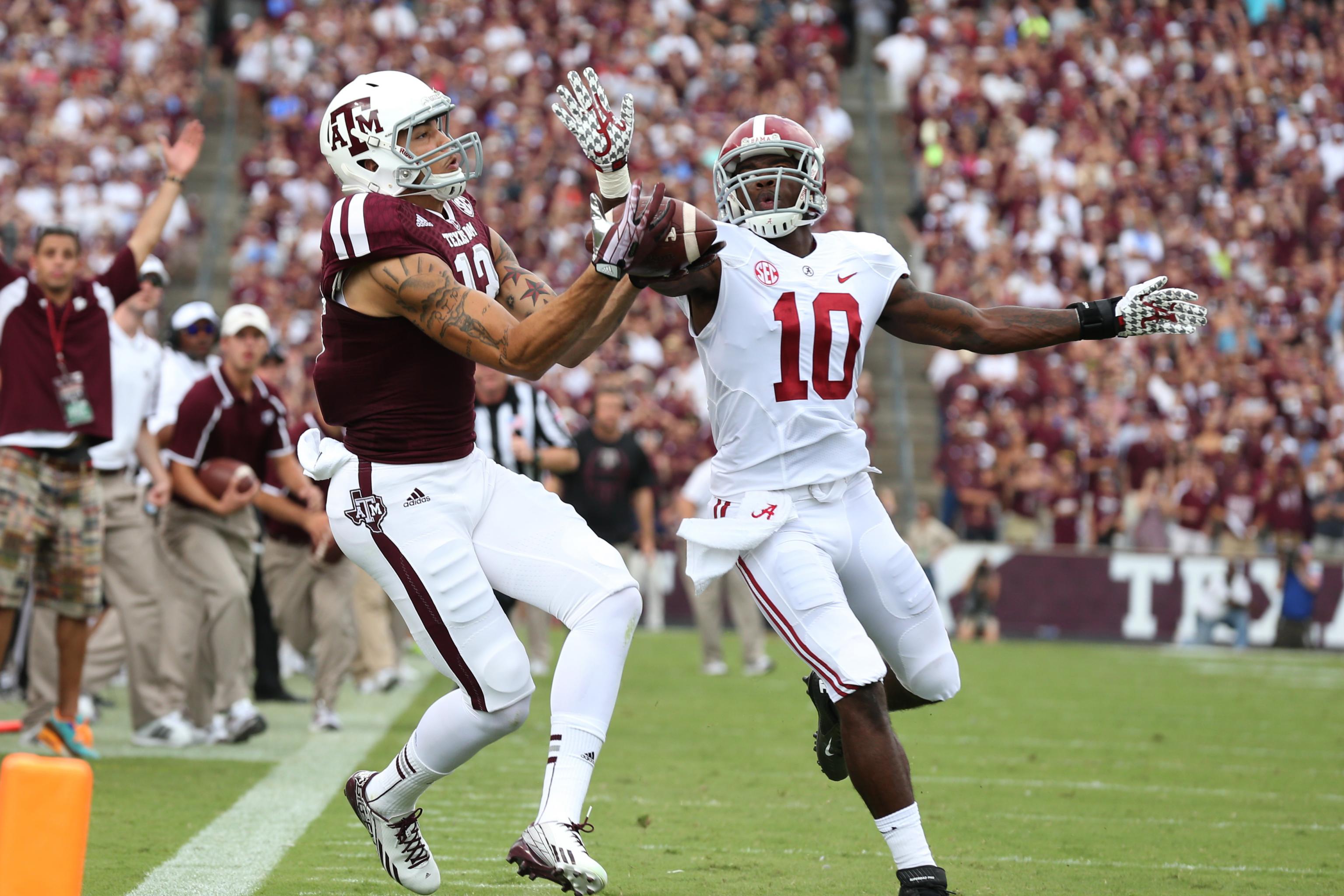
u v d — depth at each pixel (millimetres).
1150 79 84062
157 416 27781
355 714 30500
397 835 14227
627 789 21953
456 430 13875
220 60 83375
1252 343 69750
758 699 34688
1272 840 19016
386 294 13258
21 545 22281
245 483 25125
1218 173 79875
